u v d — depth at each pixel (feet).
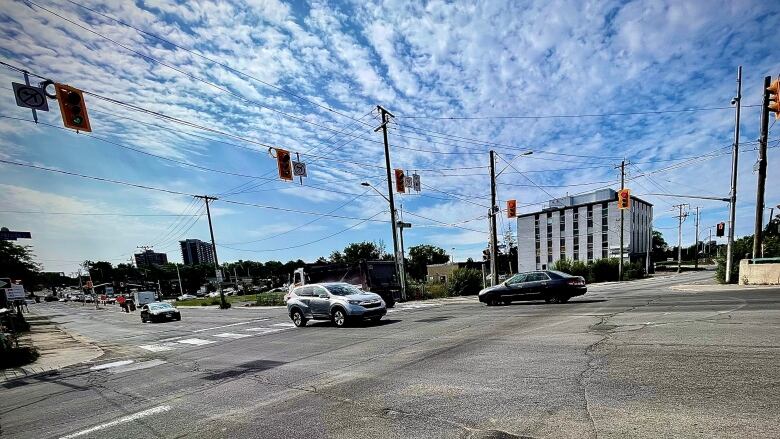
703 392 13.79
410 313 54.13
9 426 17.61
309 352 29.53
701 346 20.03
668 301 42.39
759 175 62.85
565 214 226.17
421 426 13.17
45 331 79.46
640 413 12.51
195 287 350.23
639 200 222.48
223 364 28.25
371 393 17.43
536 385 16.20
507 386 16.46
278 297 123.13
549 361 19.80
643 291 63.98
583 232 218.18
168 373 26.89
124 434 15.15
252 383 21.40
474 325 35.68
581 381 16.15
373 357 25.27
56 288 468.34
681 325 26.35
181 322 78.48
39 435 16.03
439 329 35.19
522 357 21.21
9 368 35.76
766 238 72.64
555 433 11.66
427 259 310.86
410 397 16.34
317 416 15.12
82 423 17.06
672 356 18.61
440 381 18.22
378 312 43.52
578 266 129.90
